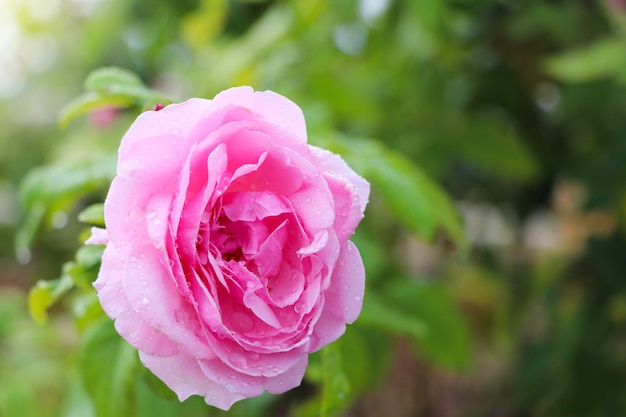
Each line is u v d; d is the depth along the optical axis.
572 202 1.01
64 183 0.43
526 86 0.83
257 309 0.31
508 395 0.98
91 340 0.39
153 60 0.99
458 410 1.02
